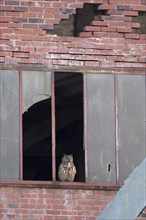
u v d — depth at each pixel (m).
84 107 30.69
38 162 37.25
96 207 30.17
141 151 30.70
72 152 35.56
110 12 31.03
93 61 30.83
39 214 29.98
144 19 31.25
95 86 30.78
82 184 30.20
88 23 31.41
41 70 30.58
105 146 30.62
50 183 30.06
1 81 30.42
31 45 30.61
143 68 30.98
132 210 21.72
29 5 30.66
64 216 30.09
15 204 29.91
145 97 30.91
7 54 30.50
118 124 30.70
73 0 30.83
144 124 30.80
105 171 30.48
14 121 30.30
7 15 30.59
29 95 30.47
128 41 31.03
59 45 30.70
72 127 35.78
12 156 30.16
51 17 30.75
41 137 35.94
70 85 33.38
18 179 30.06
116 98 30.80
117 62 30.92
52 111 30.50
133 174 21.77
